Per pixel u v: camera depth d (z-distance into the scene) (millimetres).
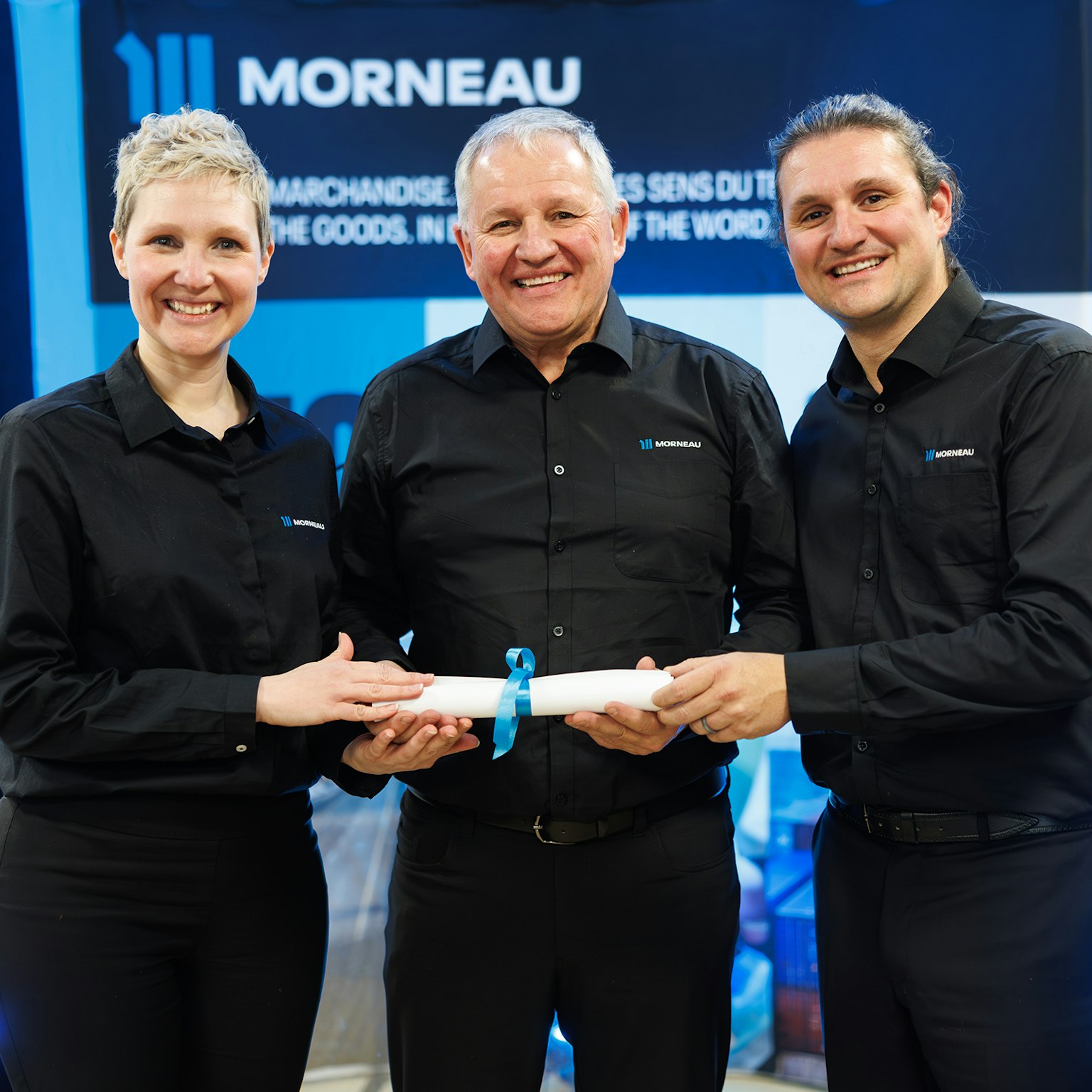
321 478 1742
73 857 1487
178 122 1554
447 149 2678
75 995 1473
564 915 1689
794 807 2732
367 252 2691
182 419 1584
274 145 2662
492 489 1739
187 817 1527
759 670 1548
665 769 1693
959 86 2637
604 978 1710
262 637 1582
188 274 1508
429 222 2693
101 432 1532
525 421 1766
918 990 1578
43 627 1473
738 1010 2742
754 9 2646
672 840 1703
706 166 2682
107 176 2637
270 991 1617
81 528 1500
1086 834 1563
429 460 1771
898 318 1632
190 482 1568
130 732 1453
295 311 2695
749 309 2705
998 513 1550
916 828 1601
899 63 2643
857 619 1651
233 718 1478
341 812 2717
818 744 1737
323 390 2711
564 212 1637
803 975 2723
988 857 1559
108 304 2656
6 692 1449
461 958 1714
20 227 2637
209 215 1517
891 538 1629
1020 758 1544
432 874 1728
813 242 1619
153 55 2621
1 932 1489
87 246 2648
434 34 2652
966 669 1477
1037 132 2633
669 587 1722
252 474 1634
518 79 2666
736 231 2693
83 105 2623
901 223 1569
